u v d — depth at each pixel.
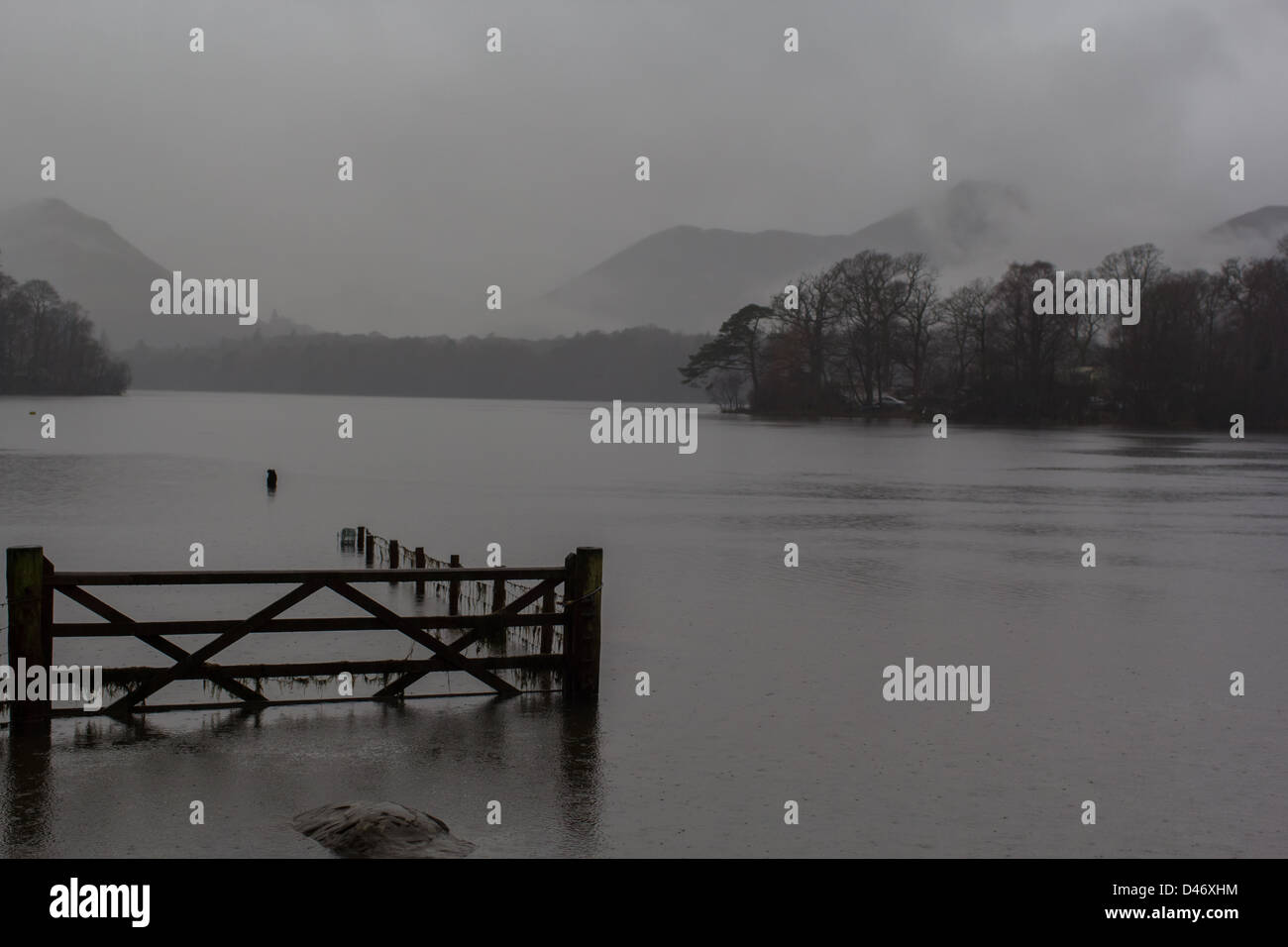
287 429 138.50
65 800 13.28
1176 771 15.23
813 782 14.54
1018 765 15.34
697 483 66.25
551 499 54.78
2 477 61.53
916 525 44.53
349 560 33.22
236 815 12.99
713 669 20.11
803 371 183.75
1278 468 83.81
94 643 21.05
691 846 12.60
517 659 17.48
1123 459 94.69
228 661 20.02
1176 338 153.25
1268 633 24.00
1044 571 32.59
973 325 167.50
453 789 13.96
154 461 78.00
